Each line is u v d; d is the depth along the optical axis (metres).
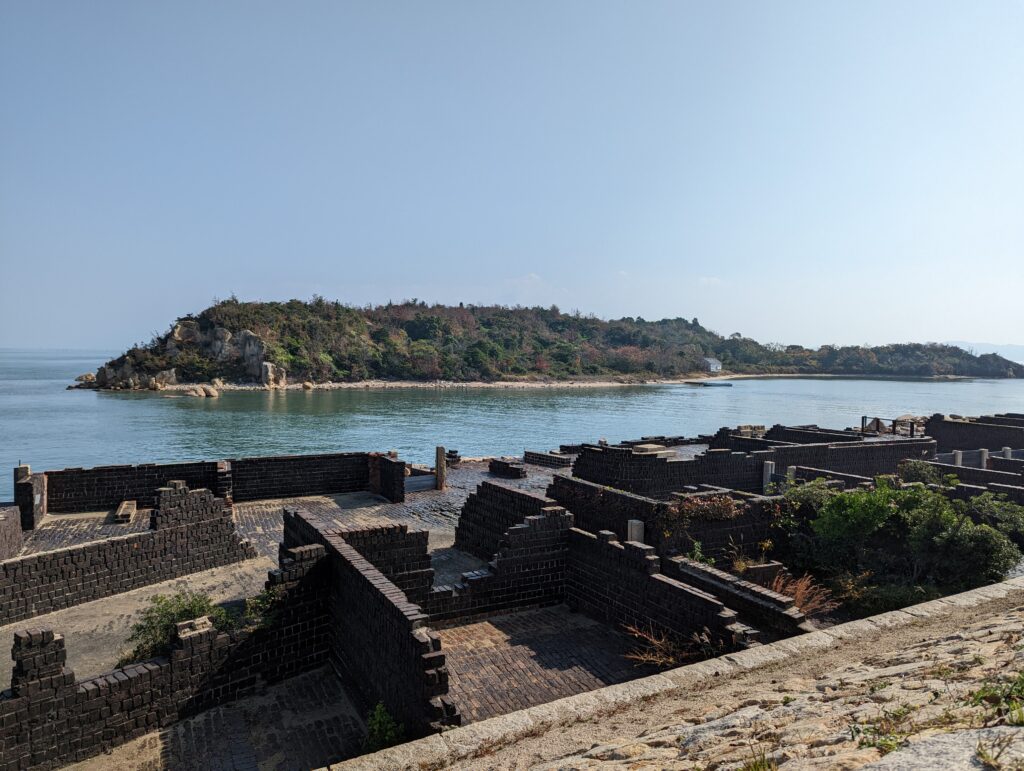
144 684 10.65
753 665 9.44
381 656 10.90
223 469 25.30
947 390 152.50
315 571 13.09
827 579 17.58
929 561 17.16
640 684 9.16
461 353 145.50
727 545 18.03
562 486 20.23
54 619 14.84
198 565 18.22
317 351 124.44
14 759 9.39
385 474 27.48
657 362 173.88
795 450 25.81
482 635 14.55
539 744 7.72
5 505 20.55
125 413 79.56
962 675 6.57
